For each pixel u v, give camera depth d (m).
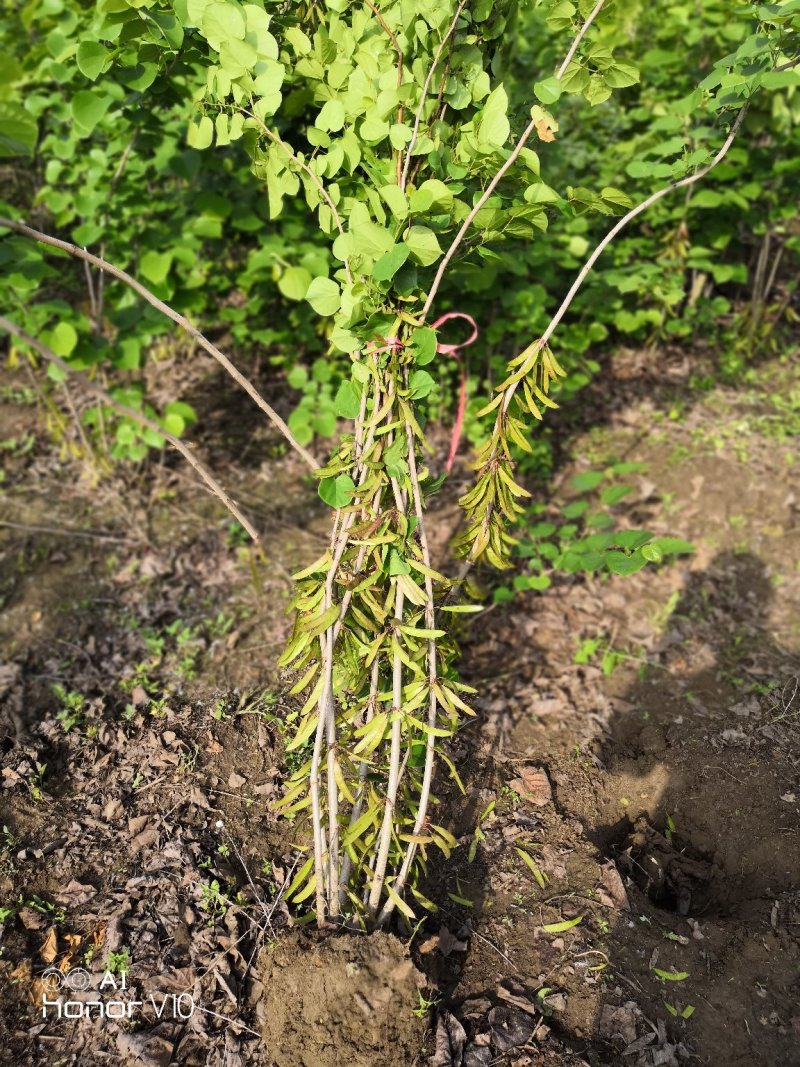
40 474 2.49
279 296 2.74
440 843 1.23
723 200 2.59
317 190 1.22
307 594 1.20
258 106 1.15
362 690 1.36
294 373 2.35
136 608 2.07
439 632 1.15
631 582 2.19
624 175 2.84
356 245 1.08
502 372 2.38
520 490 1.28
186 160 2.01
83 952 1.40
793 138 2.73
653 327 3.12
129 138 2.07
